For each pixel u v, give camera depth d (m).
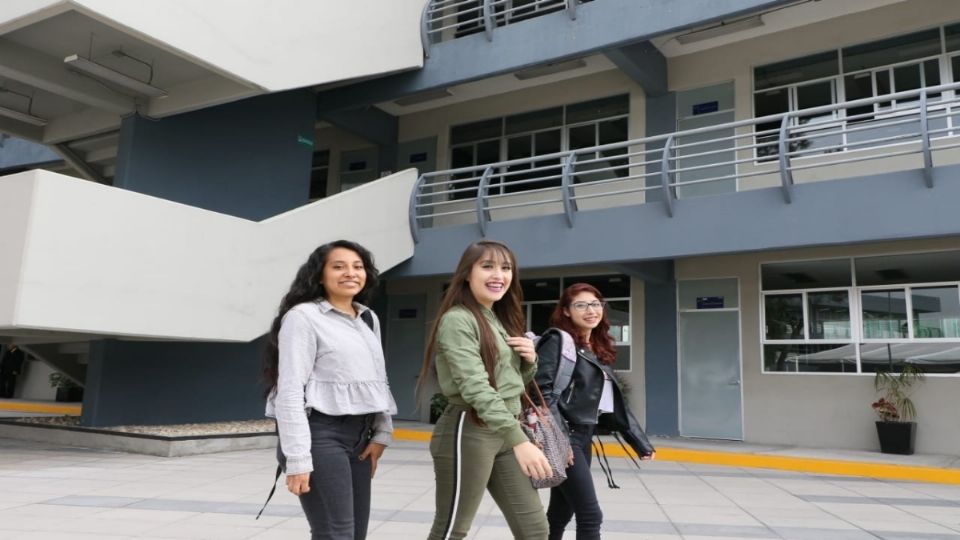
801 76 12.29
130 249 8.64
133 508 5.58
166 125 11.42
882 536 5.20
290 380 2.55
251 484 6.95
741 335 12.30
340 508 2.56
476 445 2.63
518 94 15.16
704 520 5.72
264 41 10.61
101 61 10.34
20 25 8.71
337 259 2.86
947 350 10.51
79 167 13.09
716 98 12.98
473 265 2.82
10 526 4.85
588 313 3.57
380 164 16.56
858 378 11.17
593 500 3.31
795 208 9.61
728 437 12.17
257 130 12.80
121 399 10.47
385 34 12.94
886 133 11.23
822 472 9.25
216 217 9.77
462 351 2.61
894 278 11.12
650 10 11.41
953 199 8.58
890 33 11.46
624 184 13.55
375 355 2.86
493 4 13.05
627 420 3.73
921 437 10.50
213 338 9.62
